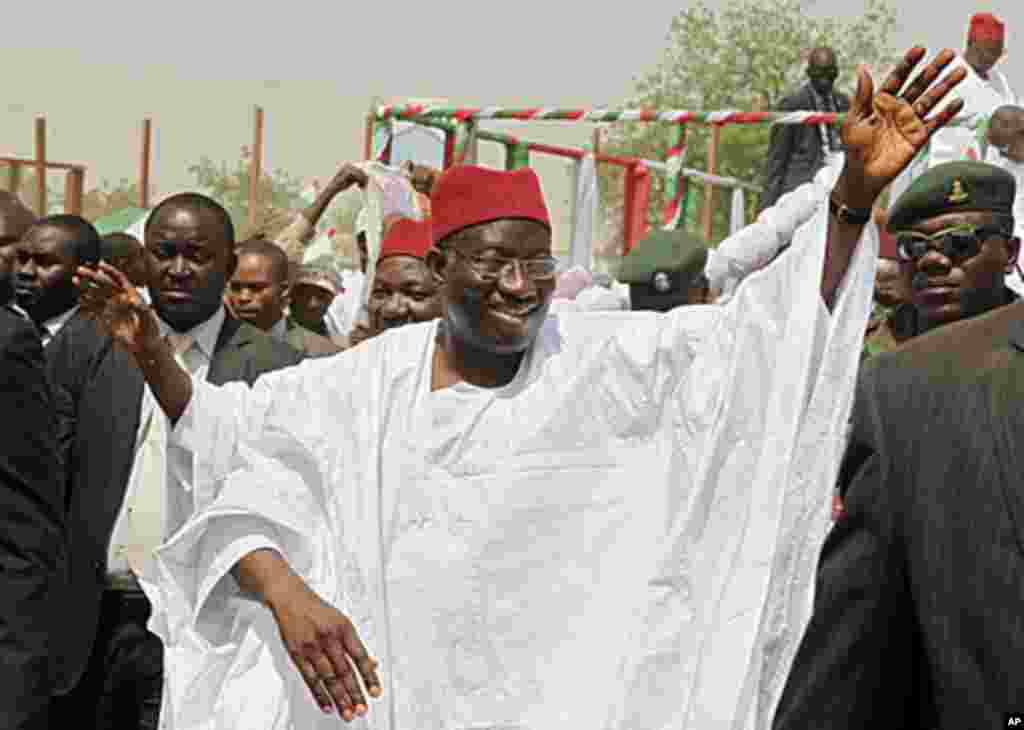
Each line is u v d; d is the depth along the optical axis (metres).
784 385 3.86
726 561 4.01
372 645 4.25
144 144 14.69
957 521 2.84
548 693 4.18
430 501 4.29
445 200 4.29
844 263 3.80
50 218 7.04
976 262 5.01
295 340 7.65
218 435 4.64
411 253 6.75
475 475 4.28
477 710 4.19
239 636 4.43
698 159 23.03
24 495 4.70
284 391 4.47
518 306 4.26
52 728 6.12
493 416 4.31
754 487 3.95
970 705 2.82
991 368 2.88
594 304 6.59
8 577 4.68
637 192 11.45
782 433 3.87
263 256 7.61
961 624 2.83
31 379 4.70
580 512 4.23
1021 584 2.78
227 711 4.35
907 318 6.39
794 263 3.84
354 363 4.44
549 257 4.32
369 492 4.33
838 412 3.82
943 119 3.62
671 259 6.33
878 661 3.00
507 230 4.26
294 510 4.37
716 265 6.42
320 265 9.25
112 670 6.09
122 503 6.04
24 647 4.66
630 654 4.10
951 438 2.87
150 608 6.11
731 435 3.98
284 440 4.40
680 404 4.17
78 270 4.63
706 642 3.94
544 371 4.32
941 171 5.03
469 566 4.23
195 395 4.66
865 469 2.98
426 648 4.22
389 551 4.30
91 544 5.98
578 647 4.19
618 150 22.92
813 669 3.02
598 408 4.26
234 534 4.36
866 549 2.97
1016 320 2.93
